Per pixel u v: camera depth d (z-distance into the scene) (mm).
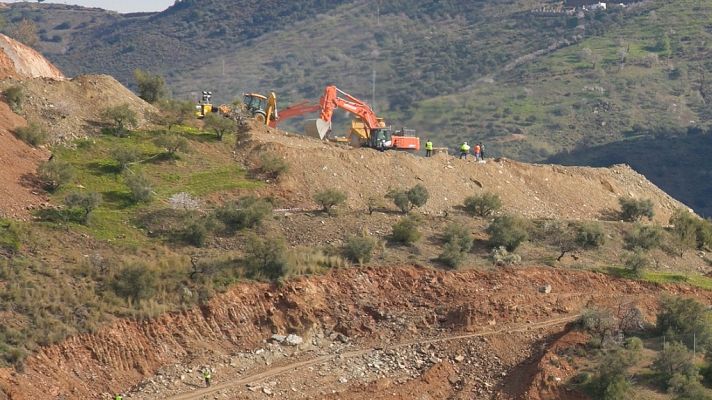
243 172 68000
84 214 59250
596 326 54750
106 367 49375
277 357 53094
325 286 57312
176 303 53562
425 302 57812
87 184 63000
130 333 51062
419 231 63969
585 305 59000
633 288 61656
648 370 51125
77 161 65188
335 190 65312
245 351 53094
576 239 67062
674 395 49125
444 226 66000
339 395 49938
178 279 54750
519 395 50469
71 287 52250
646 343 54438
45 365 47500
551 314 57844
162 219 60812
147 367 50406
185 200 63375
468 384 52031
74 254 55344
